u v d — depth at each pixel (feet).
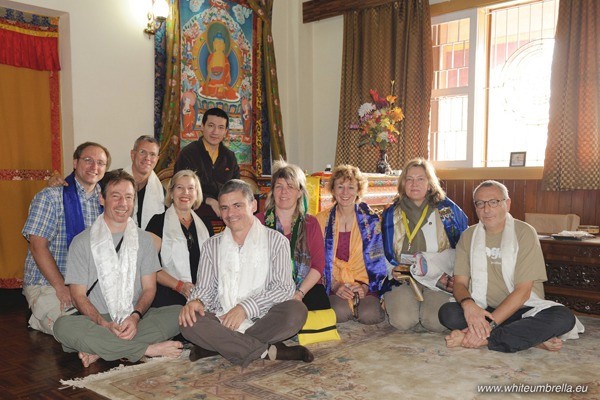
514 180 18.84
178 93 18.48
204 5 19.58
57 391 8.16
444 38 20.83
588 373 8.61
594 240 12.79
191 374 8.78
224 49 20.31
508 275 9.97
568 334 9.89
